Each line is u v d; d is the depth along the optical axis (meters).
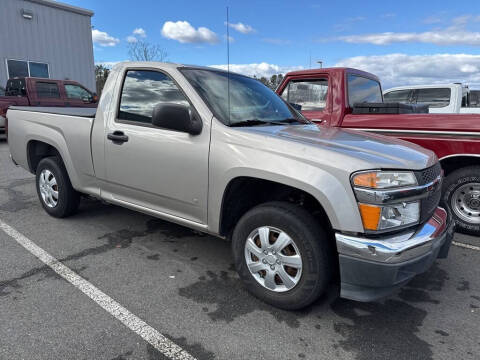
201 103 3.01
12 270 3.25
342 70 4.96
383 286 2.33
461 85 8.92
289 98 5.51
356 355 2.31
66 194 4.33
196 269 3.37
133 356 2.24
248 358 2.26
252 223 2.75
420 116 4.31
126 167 3.47
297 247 2.55
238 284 3.12
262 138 2.70
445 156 4.16
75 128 3.94
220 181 2.82
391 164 2.42
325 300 2.91
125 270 3.31
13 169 7.47
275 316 2.68
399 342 2.44
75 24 17.86
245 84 3.72
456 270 3.48
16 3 15.46
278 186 2.94
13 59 15.60
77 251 3.67
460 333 2.55
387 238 2.34
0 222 4.41
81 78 18.44
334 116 4.97
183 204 3.13
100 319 2.58
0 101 10.70
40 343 2.31
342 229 2.36
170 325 2.54
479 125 3.92
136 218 4.64
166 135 3.13
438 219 2.71
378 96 5.94
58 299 2.81
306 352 2.32
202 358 2.24
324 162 2.42
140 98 3.43
